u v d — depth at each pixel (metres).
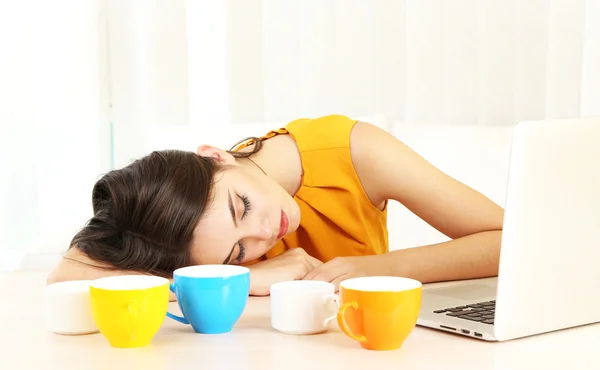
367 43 2.72
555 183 0.90
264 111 2.67
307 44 2.68
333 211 1.62
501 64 2.78
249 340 0.94
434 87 2.77
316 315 0.96
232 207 1.24
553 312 0.93
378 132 1.63
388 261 1.32
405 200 1.59
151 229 1.22
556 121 0.90
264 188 1.32
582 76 2.80
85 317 0.99
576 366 0.82
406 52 2.75
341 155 1.61
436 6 2.74
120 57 2.60
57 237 2.53
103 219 1.28
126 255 1.23
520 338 0.93
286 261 1.33
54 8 2.58
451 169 2.33
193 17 2.61
